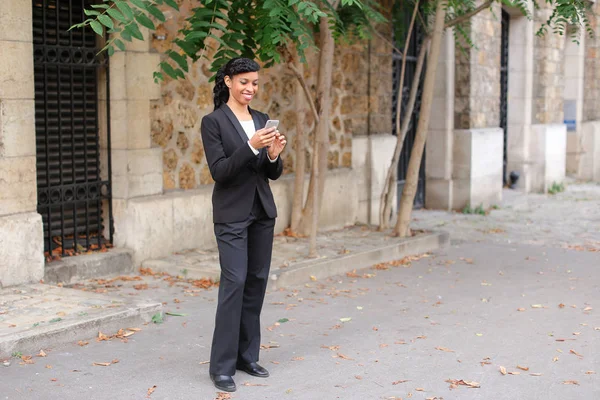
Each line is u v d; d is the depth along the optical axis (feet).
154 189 26.58
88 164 25.76
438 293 24.41
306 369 16.89
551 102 55.52
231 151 15.26
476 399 15.26
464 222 40.22
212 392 15.40
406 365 17.25
